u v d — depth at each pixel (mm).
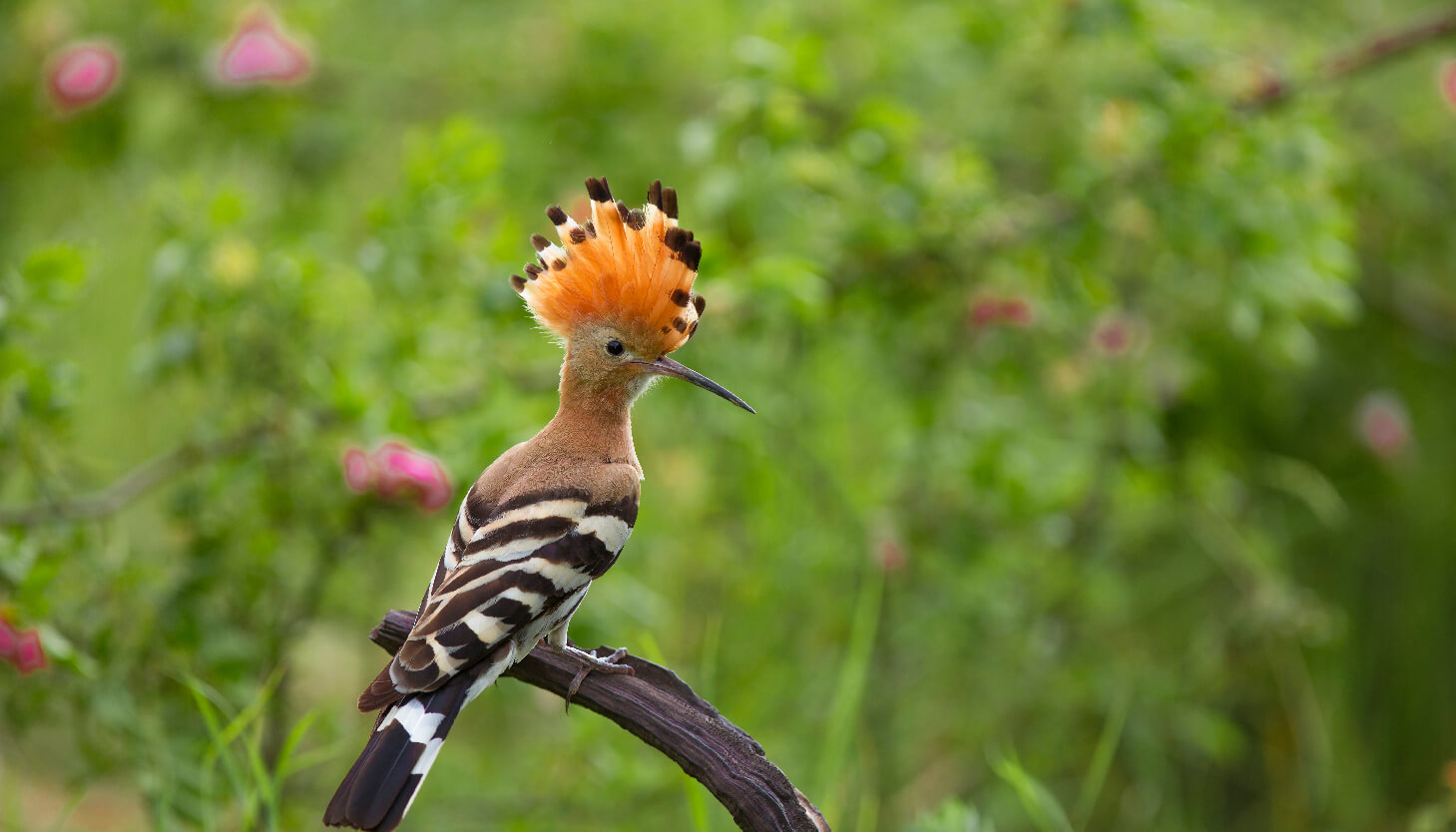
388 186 13820
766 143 10172
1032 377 11641
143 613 8961
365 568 10609
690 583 12820
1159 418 12789
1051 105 12375
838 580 12250
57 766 10859
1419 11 13820
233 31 12266
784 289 9570
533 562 6441
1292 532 13938
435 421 9836
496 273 9469
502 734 12531
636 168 12703
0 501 9672
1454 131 13125
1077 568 12766
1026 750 12898
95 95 11359
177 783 8391
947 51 12203
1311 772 13406
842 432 12258
